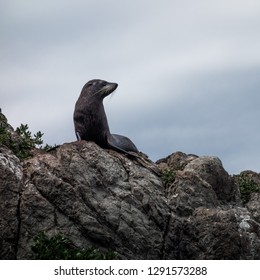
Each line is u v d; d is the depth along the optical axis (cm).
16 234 2958
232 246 3259
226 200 3672
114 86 3538
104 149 3484
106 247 3086
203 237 3256
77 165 3172
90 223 3055
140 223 3169
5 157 3086
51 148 3469
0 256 2916
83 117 3500
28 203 2998
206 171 3603
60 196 3055
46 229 2994
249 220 3503
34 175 3080
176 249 3253
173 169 3616
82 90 3581
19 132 3691
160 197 3309
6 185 2997
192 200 3388
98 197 3147
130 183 3262
